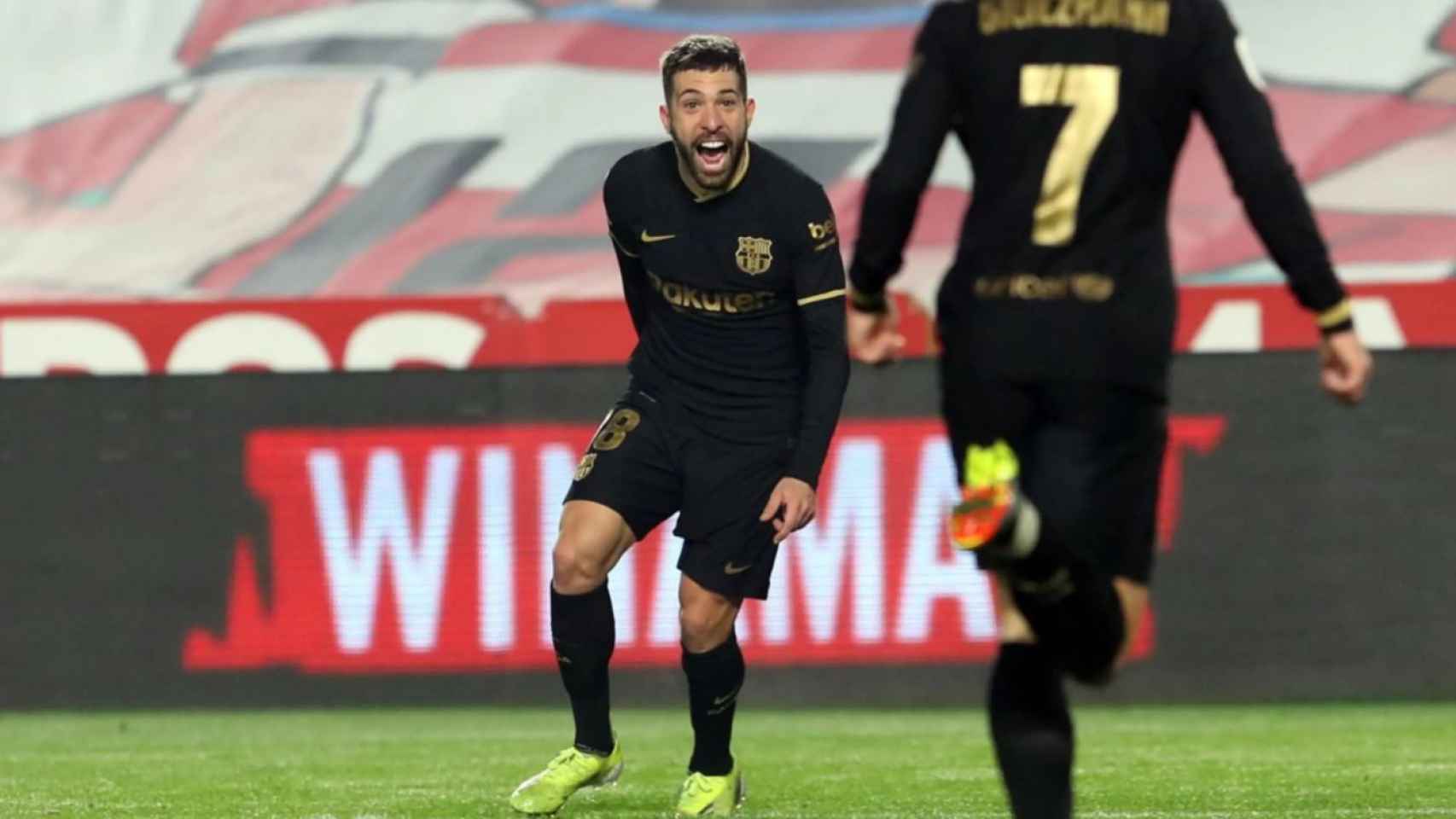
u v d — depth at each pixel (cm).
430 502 3372
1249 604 3250
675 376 1736
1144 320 1159
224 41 4712
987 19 1166
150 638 3409
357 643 3378
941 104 1179
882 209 1189
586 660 1761
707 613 1734
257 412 3406
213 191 4519
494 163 4494
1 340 3444
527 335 3359
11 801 2050
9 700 3425
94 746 2797
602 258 4328
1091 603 1091
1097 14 1153
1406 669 3231
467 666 3356
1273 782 2120
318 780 2261
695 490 1728
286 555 3397
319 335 3394
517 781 2217
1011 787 1145
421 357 3381
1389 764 2319
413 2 4716
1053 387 1155
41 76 4684
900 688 3275
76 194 4541
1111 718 3050
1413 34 4459
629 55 4600
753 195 1677
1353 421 3241
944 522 3278
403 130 4553
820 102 4497
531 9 4669
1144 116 1154
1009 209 1162
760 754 2545
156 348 3422
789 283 1698
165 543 3416
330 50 4669
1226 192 4259
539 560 3350
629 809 1845
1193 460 3259
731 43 1650
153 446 3422
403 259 4366
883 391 3297
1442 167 4291
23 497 3441
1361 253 4194
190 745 2794
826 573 3294
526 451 3356
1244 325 3256
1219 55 1153
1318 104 4406
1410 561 3228
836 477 3300
